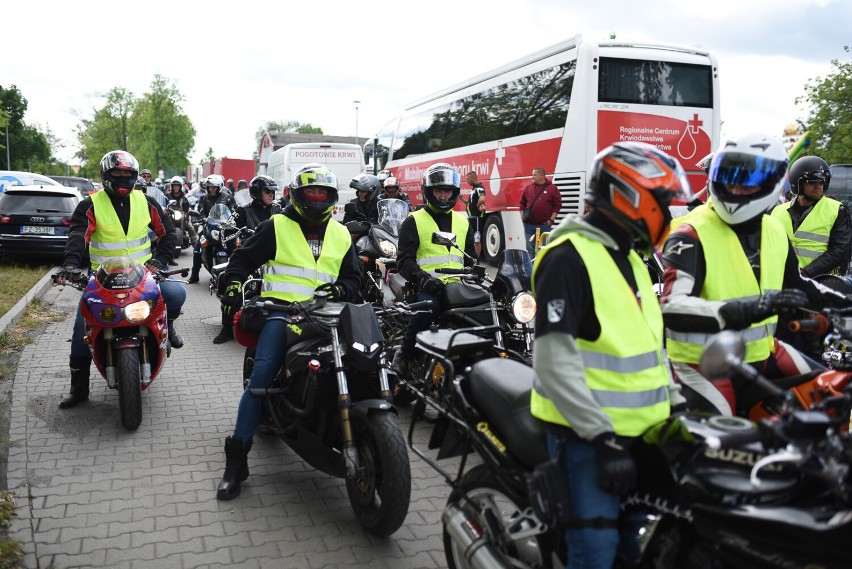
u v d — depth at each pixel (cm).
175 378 693
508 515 340
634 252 268
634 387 251
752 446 222
